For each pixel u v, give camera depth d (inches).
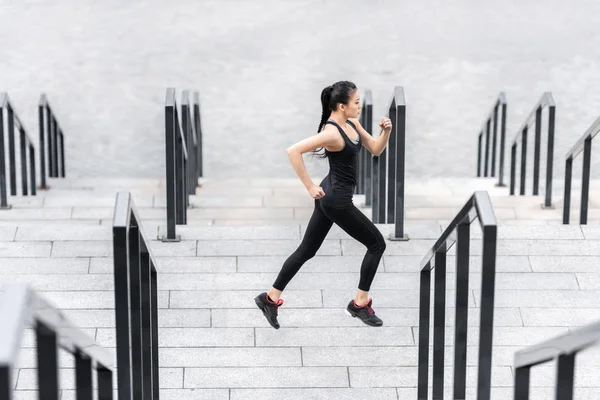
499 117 673.6
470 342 289.3
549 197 445.4
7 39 731.4
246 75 708.7
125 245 175.0
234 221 434.0
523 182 499.2
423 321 245.0
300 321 297.9
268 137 660.7
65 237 335.9
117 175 630.5
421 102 684.1
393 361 280.5
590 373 268.4
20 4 758.5
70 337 136.7
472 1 765.3
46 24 744.3
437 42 733.3
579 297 309.6
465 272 192.9
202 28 745.6
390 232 354.9
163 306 303.1
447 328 295.6
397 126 343.6
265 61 721.0
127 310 178.1
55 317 125.5
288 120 674.8
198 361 278.1
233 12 764.6
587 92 689.6
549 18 749.9
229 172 629.9
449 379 273.4
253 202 469.4
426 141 657.0
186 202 448.8
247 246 339.3
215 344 285.9
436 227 358.3
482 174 634.2
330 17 759.1
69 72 707.4
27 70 706.8
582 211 398.6
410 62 716.0
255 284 317.4
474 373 275.3
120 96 693.3
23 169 479.8
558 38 733.3
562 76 702.5
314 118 676.7
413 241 348.2
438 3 768.3
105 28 742.5
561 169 645.3
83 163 640.4
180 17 756.6
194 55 722.8
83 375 153.6
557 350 141.4
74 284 311.3
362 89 687.1
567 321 298.0
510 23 746.2
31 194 492.4
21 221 410.0
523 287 314.0
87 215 417.1
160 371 273.1
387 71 707.4
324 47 731.4
